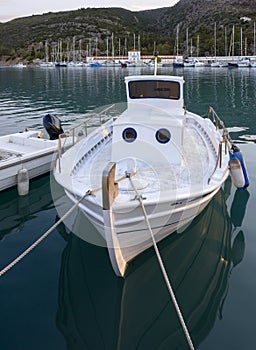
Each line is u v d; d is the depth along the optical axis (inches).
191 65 3496.6
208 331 172.7
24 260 231.8
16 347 165.3
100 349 166.1
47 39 6186.0
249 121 683.4
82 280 213.0
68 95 1146.0
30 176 370.9
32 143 416.2
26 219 288.8
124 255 210.4
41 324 178.9
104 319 183.6
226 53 3981.3
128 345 168.4
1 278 213.0
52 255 238.1
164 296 200.2
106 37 5900.6
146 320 183.3
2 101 1022.4
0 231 268.7
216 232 264.1
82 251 243.3
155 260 231.0
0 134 588.1
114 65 4082.2
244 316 180.7
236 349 161.8
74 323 180.4
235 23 5172.2
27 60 5585.6
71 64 4254.4
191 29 6220.5
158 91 300.7
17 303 192.9
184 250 241.6
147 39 5275.6
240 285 204.8
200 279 212.1
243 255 235.0
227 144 322.7
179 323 181.2
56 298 197.0
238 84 1494.8
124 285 209.3
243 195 329.1
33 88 1421.0
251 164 410.9
